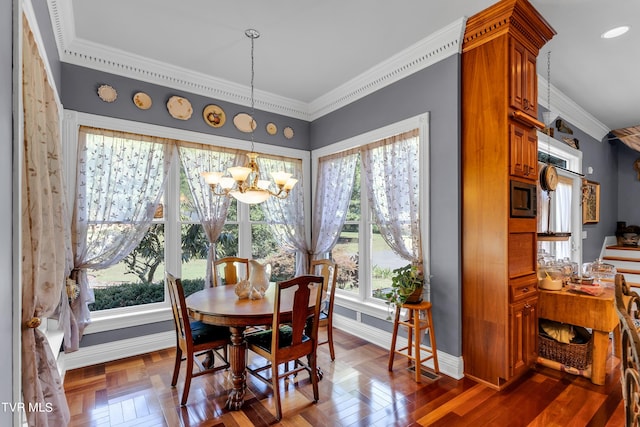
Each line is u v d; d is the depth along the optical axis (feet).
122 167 10.21
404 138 10.44
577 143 14.96
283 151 13.80
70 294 8.48
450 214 9.00
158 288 11.16
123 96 10.25
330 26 8.70
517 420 6.93
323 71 11.25
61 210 5.90
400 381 8.66
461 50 8.86
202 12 8.10
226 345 8.28
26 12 4.62
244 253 13.03
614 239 19.61
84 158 9.57
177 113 11.18
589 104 14.44
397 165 10.71
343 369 9.39
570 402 7.58
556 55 10.27
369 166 11.75
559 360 9.11
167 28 8.75
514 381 8.52
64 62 9.31
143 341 10.53
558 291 9.18
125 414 7.22
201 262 12.01
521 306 8.42
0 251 3.45
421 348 9.04
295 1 7.70
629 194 19.98
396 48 9.80
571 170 14.93
